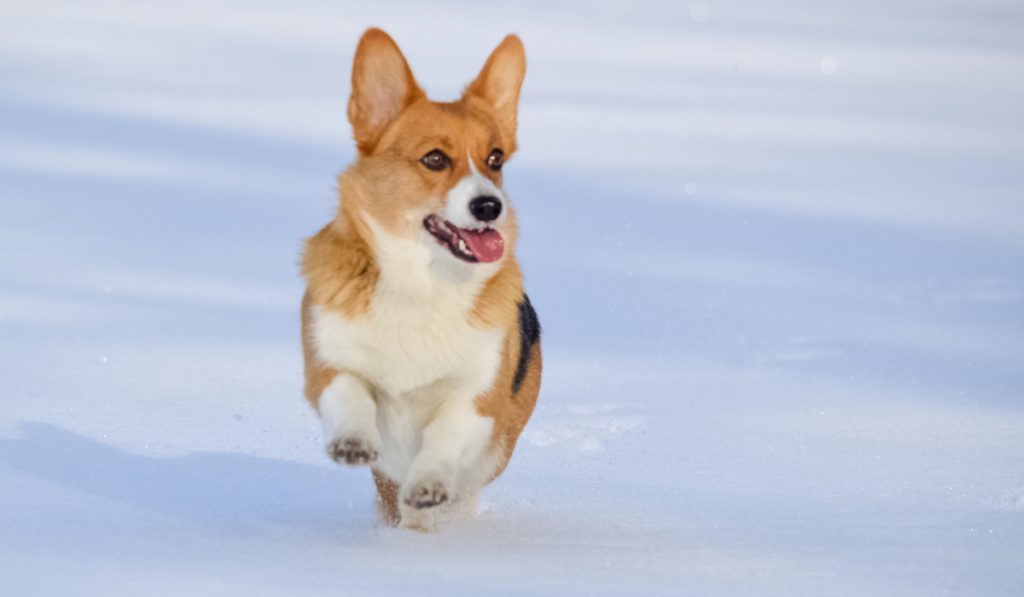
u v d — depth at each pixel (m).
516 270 8.12
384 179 7.81
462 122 8.01
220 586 5.93
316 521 7.61
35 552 6.43
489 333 7.83
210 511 7.70
